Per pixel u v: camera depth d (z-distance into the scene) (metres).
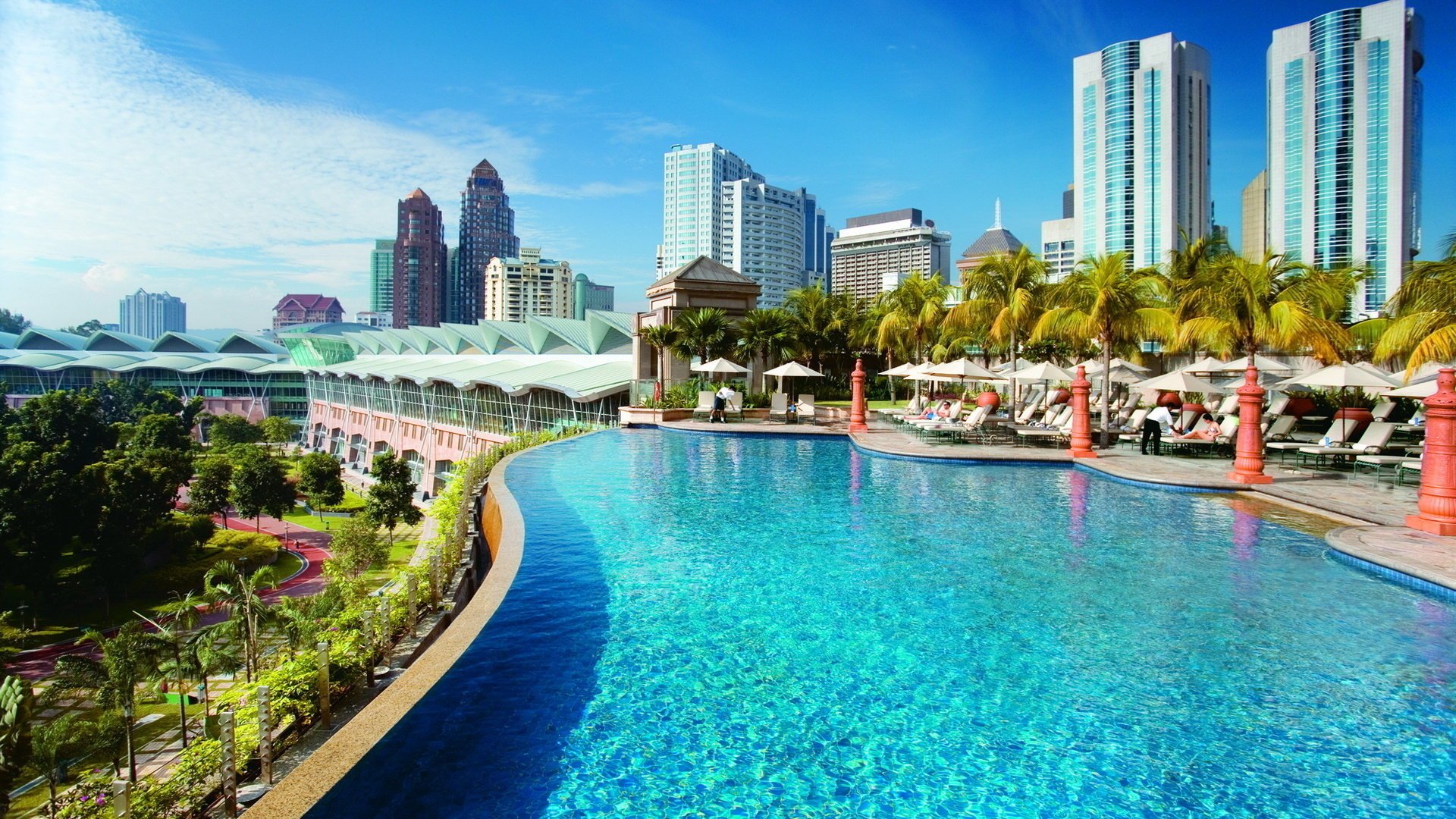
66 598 42.12
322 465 68.81
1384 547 10.89
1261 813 5.14
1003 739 6.05
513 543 11.35
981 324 31.02
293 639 9.55
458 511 13.21
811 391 47.47
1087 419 21.91
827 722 6.33
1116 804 5.25
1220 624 8.42
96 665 20.33
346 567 18.33
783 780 5.54
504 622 8.41
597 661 7.44
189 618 27.48
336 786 5.00
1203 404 31.27
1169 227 112.12
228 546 56.44
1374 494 15.52
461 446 68.81
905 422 30.72
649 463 21.08
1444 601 9.18
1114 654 7.64
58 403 64.00
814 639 8.02
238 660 19.45
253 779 5.94
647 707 6.56
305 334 123.81
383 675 7.88
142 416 92.75
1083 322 23.84
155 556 49.91
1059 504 15.18
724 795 5.36
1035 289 29.56
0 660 26.81
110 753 17.92
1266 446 19.69
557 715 6.41
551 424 54.78
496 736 6.08
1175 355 36.50
